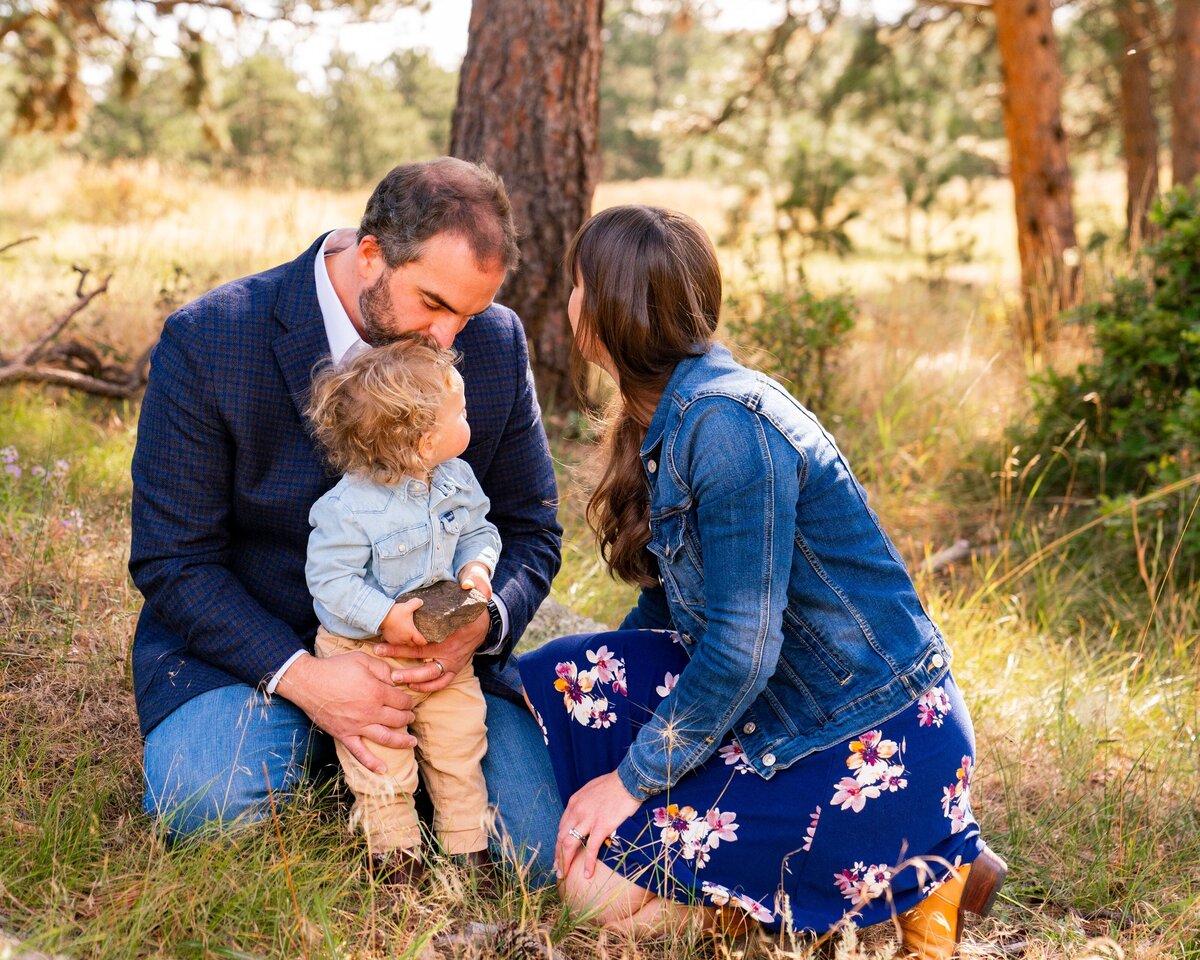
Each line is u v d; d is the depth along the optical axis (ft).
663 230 6.91
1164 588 13.96
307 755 7.64
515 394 8.43
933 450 18.35
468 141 17.01
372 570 7.36
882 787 6.84
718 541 6.59
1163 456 14.71
